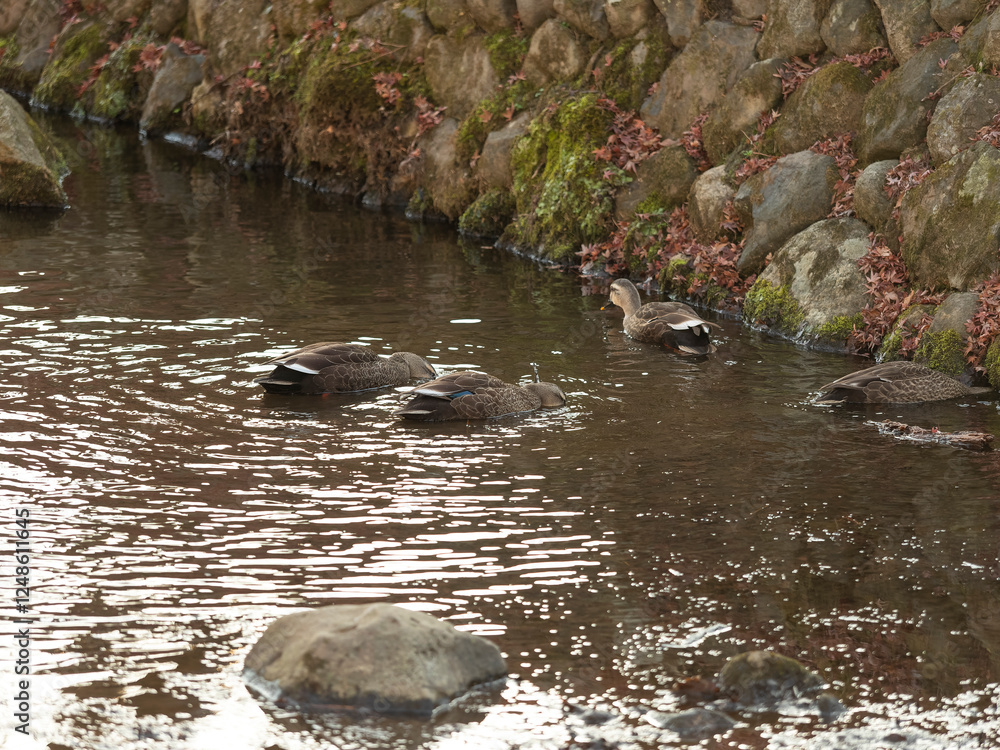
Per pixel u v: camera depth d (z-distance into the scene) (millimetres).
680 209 19953
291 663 7594
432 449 11977
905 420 13250
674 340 16000
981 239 15250
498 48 23922
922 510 10625
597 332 16797
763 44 19531
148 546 9555
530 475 11336
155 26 33344
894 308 16000
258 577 9094
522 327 16906
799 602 8883
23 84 36281
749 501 10781
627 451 12062
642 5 21312
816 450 12172
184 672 7758
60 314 16406
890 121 17188
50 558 9281
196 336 15594
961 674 7914
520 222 22000
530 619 8562
